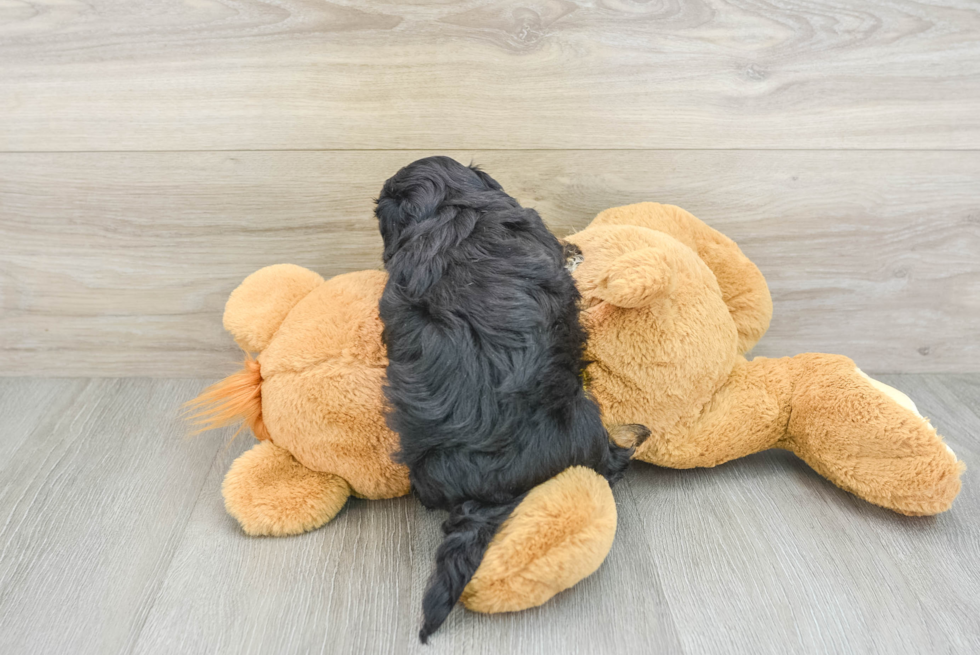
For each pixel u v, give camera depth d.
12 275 0.96
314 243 0.95
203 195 0.91
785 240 0.96
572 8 0.82
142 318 0.99
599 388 0.71
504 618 0.61
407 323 0.60
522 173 0.91
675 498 0.77
